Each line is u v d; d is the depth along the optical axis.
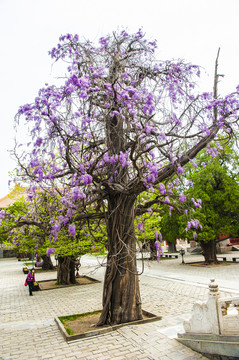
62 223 6.38
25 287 16.22
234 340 4.85
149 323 7.20
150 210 7.43
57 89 5.65
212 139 6.71
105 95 6.85
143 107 5.82
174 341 5.98
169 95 6.61
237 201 18.17
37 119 5.42
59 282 16.17
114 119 7.39
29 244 15.69
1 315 9.87
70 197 6.52
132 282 7.37
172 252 35.81
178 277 15.52
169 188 7.66
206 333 5.32
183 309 8.66
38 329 7.79
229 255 28.33
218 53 6.92
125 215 7.35
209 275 15.58
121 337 6.40
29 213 9.38
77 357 5.61
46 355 5.83
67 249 13.04
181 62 6.93
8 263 37.88
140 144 6.33
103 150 6.77
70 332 7.02
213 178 18.48
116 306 7.22
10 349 6.38
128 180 7.63
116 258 7.16
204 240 18.78
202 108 6.29
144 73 6.89
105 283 7.42
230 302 5.23
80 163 5.77
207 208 18.61
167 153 6.30
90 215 7.36
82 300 11.41
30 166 5.61
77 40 6.52
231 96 6.46
